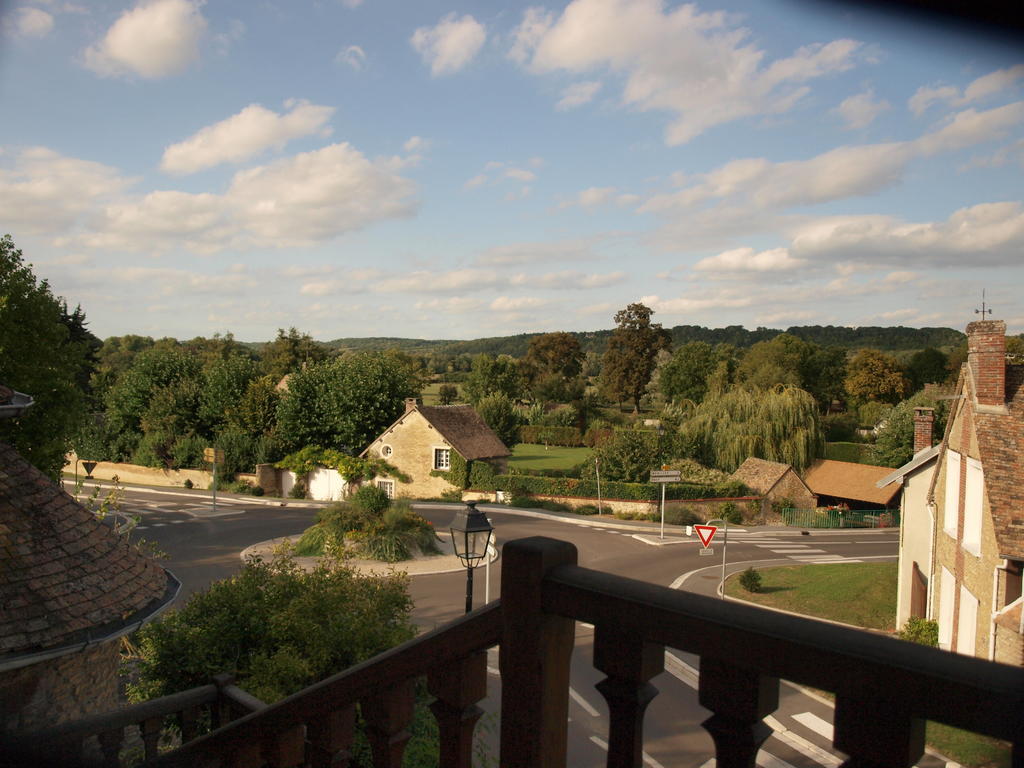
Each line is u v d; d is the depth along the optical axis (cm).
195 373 5731
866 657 140
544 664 194
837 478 4941
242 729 311
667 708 1488
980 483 1559
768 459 5003
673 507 4344
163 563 3058
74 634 799
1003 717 122
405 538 3188
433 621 2294
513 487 4738
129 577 923
